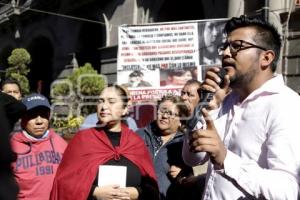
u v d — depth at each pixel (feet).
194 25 25.53
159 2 46.24
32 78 77.56
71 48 63.93
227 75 7.70
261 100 7.84
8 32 84.94
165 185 13.69
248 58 7.77
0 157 3.80
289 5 31.17
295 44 30.83
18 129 15.11
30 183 13.96
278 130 7.30
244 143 7.84
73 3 61.72
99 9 54.85
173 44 25.99
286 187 6.83
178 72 25.68
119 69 26.84
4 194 3.70
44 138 14.71
